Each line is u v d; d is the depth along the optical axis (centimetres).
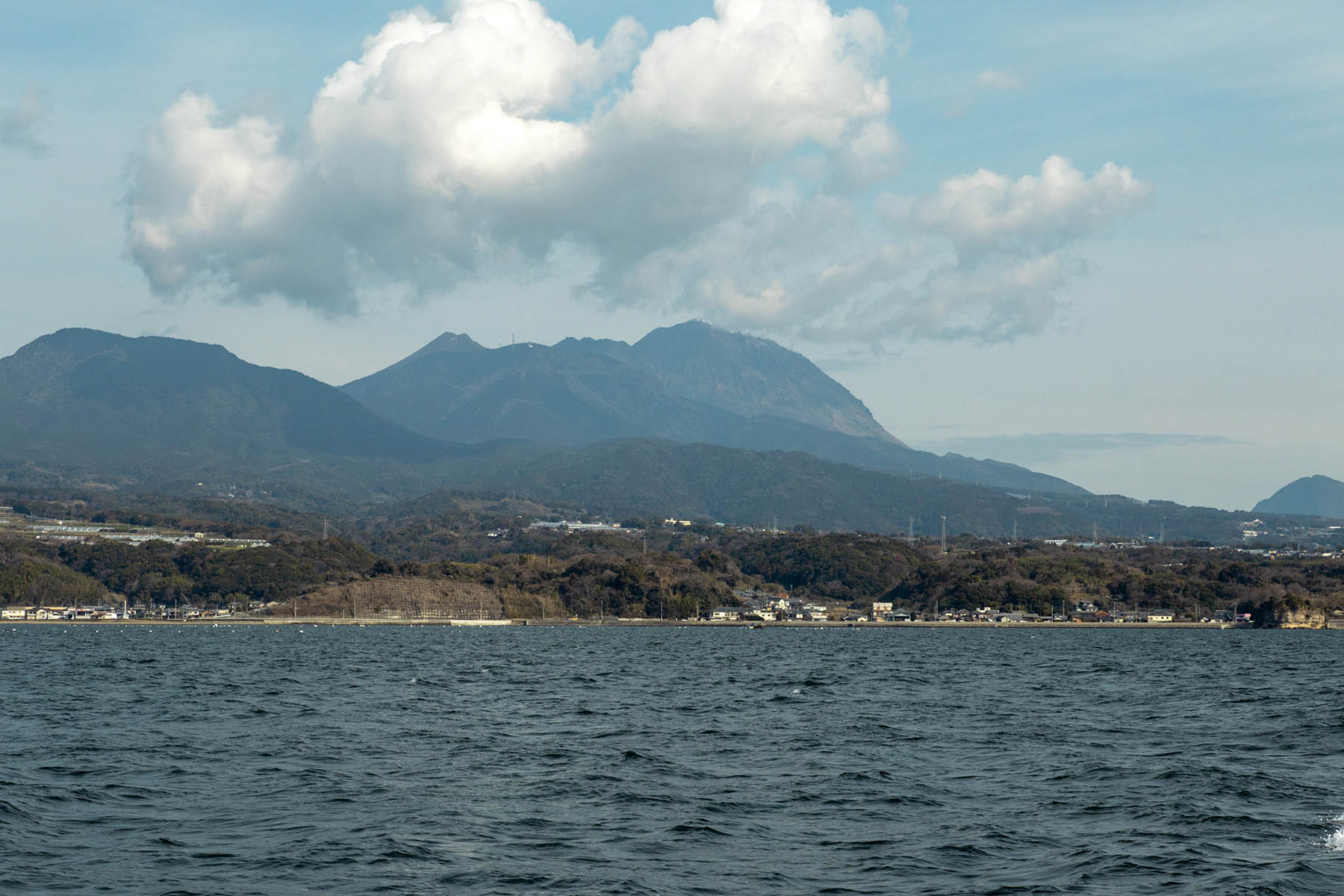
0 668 18225
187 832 5875
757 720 10888
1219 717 11138
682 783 7262
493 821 6138
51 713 11162
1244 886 4809
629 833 5888
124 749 8606
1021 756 8425
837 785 7175
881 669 19112
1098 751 8694
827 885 4931
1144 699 13250
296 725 10225
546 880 5006
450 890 4859
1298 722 10550
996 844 5634
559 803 6625
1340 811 6353
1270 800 6644
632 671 18612
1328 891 4759
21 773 7450
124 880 4978
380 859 5328
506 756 8381
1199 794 6806
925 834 5859
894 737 9556
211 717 10869
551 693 13950
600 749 8794
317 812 6366
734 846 5619
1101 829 5947
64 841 5650
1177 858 5306
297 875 5072
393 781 7300
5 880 4931
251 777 7438
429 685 14975
